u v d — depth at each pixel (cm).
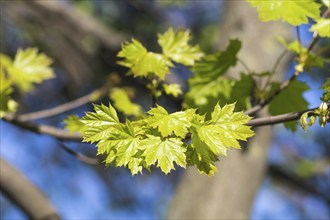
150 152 140
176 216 375
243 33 393
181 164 139
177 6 674
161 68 195
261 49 385
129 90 288
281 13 193
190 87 228
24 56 275
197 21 692
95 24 586
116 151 142
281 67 390
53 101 643
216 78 226
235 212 369
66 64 602
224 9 427
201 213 367
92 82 622
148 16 686
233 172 375
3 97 246
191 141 142
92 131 143
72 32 583
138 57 195
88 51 585
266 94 217
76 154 239
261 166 389
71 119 237
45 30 586
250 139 385
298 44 212
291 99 224
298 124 222
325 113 146
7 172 320
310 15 194
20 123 246
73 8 588
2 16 579
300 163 746
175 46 207
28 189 322
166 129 141
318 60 207
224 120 144
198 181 379
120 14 689
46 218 319
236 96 224
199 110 226
